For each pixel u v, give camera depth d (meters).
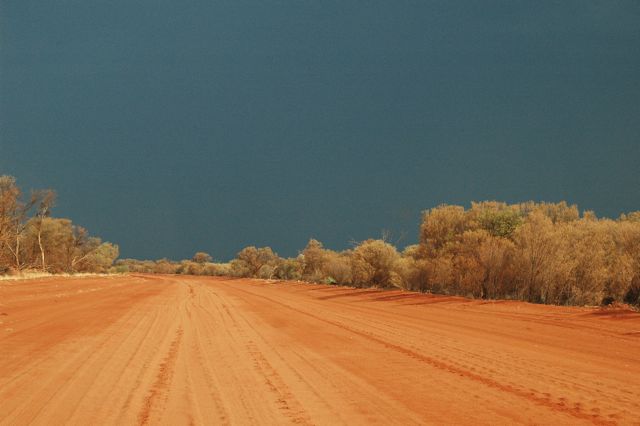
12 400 7.77
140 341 13.96
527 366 10.19
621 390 8.18
